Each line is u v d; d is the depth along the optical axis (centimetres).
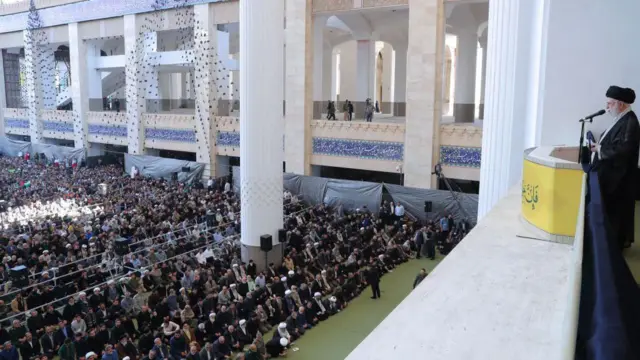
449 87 3900
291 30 2317
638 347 145
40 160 3431
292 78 2344
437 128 2041
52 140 3712
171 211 2050
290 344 1198
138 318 1232
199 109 2717
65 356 1071
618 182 391
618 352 132
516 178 780
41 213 2073
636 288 183
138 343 1148
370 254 1692
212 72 2662
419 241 1798
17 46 3675
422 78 2031
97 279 1416
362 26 2652
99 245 1614
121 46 3753
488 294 309
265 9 1545
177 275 1448
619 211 394
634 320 160
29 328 1156
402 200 2070
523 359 230
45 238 1662
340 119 2595
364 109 2756
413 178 2092
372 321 1326
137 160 2945
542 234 442
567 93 669
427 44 2006
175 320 1211
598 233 230
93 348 1105
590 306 170
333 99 3884
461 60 2416
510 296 306
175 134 2880
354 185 2164
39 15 3425
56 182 2669
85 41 3278
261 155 1581
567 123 672
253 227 1605
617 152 389
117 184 2638
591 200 289
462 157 2016
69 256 1488
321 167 2603
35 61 3556
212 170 2711
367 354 238
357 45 2728
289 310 1309
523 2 757
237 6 2516
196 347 1045
